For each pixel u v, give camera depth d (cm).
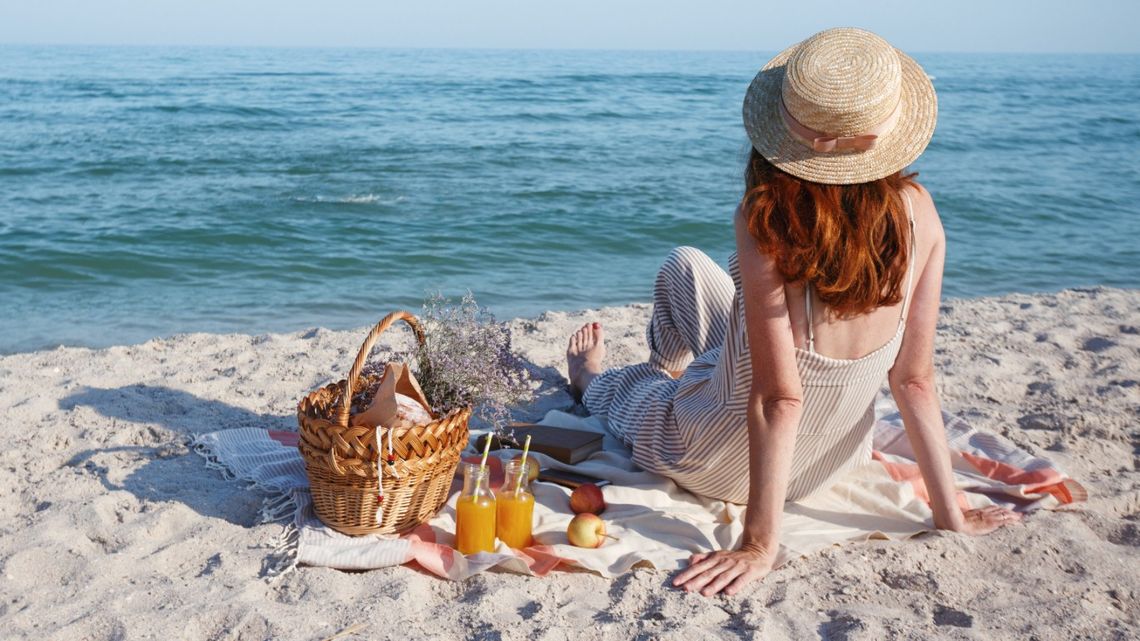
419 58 13588
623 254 1007
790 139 241
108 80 4575
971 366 483
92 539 288
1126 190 1492
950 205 1305
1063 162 1908
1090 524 309
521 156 1823
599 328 432
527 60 13300
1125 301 660
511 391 330
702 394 297
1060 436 393
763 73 252
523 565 270
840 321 257
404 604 253
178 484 327
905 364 278
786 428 259
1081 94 5059
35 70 5872
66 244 939
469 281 859
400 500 285
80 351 503
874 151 238
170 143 1939
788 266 243
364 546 278
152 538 291
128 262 882
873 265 243
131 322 697
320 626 242
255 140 2036
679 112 3059
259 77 5225
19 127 2200
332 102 3278
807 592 262
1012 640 240
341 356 493
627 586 261
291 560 274
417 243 1016
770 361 254
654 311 360
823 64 231
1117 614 257
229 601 250
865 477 320
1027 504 321
